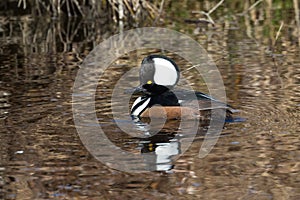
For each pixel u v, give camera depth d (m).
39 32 20.75
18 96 13.07
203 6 23.12
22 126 11.02
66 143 10.20
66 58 16.98
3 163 9.41
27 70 15.60
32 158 9.59
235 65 15.69
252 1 23.23
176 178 8.93
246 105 12.22
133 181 8.84
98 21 22.20
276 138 10.26
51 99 12.80
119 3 21.53
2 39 19.73
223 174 9.03
